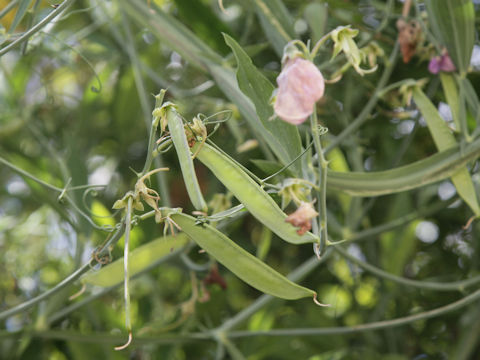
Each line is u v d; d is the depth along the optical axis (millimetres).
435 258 913
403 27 586
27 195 969
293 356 837
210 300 872
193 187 389
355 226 704
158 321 792
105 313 809
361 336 872
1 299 861
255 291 946
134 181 935
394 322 598
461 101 529
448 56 556
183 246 555
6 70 858
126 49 769
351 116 827
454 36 535
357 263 600
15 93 856
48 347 785
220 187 860
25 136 901
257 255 799
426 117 542
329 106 765
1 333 657
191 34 601
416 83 551
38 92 900
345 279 908
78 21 944
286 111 390
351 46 429
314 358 798
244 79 468
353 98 836
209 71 588
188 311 662
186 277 938
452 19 529
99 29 942
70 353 765
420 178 515
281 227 417
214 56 591
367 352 817
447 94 559
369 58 590
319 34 628
